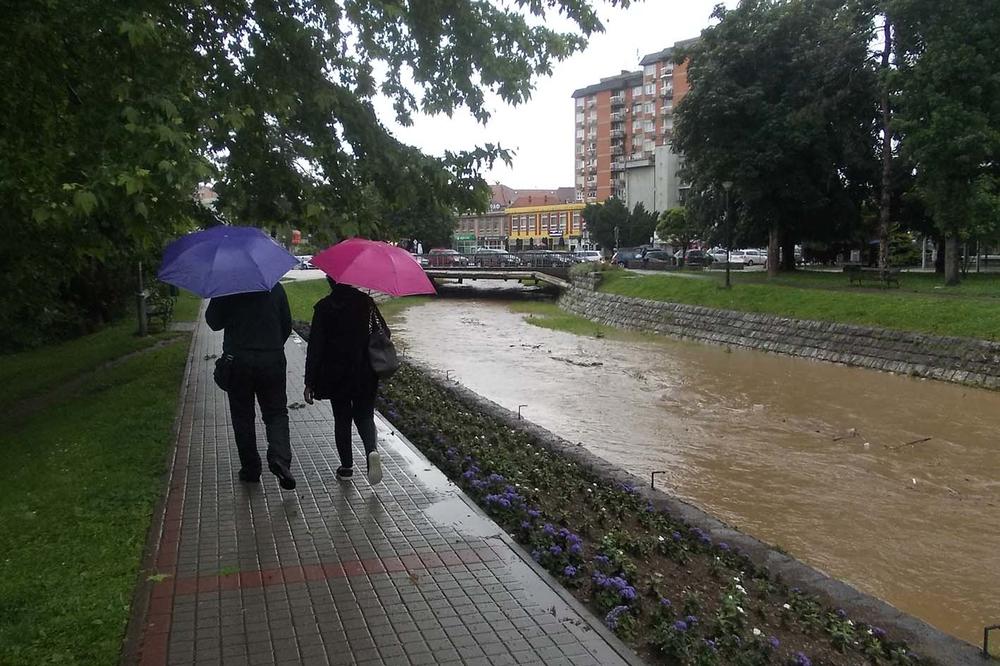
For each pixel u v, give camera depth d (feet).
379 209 32.71
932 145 77.30
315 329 20.34
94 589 14.60
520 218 355.15
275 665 12.07
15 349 67.92
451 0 31.89
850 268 122.42
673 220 189.26
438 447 25.50
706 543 20.16
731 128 109.40
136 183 18.88
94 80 25.13
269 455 19.94
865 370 67.26
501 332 101.71
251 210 31.32
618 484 25.55
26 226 32.14
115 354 58.95
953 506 31.55
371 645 12.72
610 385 59.72
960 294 77.20
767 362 73.05
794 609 16.21
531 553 16.90
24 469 23.97
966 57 75.61
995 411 49.11
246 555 16.44
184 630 13.12
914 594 23.58
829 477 35.47
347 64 32.27
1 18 24.54
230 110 25.55
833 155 109.40
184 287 18.39
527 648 12.69
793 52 106.73
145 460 23.94
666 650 12.76
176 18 26.73
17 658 12.03
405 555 16.46
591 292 130.82
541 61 34.24
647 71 316.60
